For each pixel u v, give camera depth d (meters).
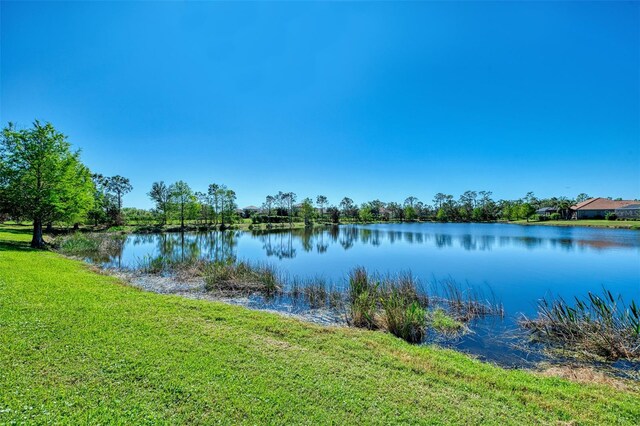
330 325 8.30
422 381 4.57
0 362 4.24
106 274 12.70
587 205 70.31
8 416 3.20
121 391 3.80
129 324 6.07
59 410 3.37
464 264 19.36
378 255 23.55
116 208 46.19
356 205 87.62
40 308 6.54
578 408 4.10
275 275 13.27
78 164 22.53
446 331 8.02
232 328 6.36
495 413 3.84
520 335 7.80
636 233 38.47
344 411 3.68
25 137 19.08
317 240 36.03
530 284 14.09
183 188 49.94
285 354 5.20
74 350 4.75
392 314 7.76
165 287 12.05
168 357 4.74
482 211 82.56
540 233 41.38
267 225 59.12
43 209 19.42
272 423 3.39
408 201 93.62
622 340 6.54
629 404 4.28
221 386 4.04
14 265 11.20
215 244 31.20
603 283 14.21
